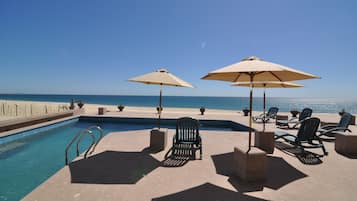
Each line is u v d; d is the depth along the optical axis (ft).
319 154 16.44
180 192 9.66
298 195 9.46
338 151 17.33
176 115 46.57
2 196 11.70
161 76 16.39
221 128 39.17
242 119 40.96
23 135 26.81
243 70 9.59
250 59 12.11
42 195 9.16
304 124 16.26
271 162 14.29
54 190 9.66
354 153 16.53
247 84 20.08
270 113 40.22
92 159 14.42
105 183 10.52
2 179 14.16
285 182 10.87
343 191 9.91
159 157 15.10
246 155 10.69
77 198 8.95
